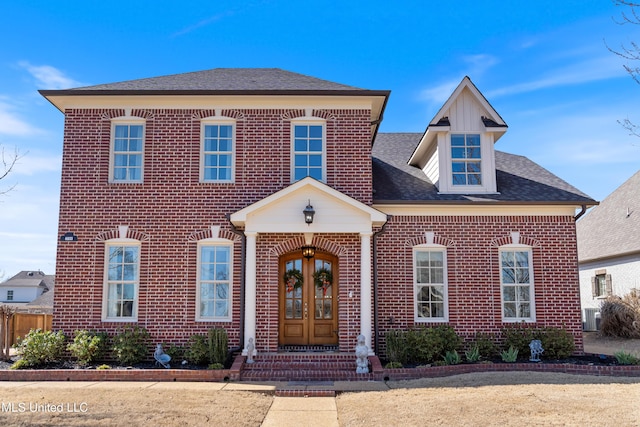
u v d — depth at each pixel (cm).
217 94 1523
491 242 1559
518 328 1514
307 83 1650
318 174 1559
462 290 1537
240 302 1478
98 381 1249
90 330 1462
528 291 1558
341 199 1430
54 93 1517
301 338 1538
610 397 980
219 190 1532
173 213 1519
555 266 1555
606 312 2153
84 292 1483
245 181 1537
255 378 1273
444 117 1644
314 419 912
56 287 1483
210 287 1511
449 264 1548
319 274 1555
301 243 1491
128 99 1554
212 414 918
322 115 1568
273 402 1041
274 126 1563
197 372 1257
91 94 1521
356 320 1457
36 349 1359
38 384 1198
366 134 1562
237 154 1548
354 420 888
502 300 1543
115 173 1554
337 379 1276
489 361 1413
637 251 2258
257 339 1442
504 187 1656
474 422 839
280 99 1560
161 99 1558
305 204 1441
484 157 1634
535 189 1641
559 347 1449
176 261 1500
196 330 1472
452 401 967
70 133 1545
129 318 1492
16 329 1917
